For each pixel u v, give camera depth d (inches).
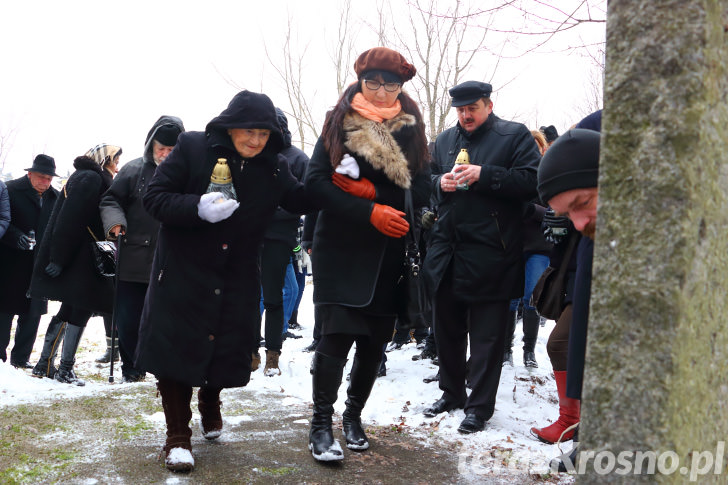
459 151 153.6
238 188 109.8
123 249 180.2
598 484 49.6
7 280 217.3
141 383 164.2
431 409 149.7
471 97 147.9
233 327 109.2
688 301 47.2
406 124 120.0
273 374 190.7
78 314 194.5
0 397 146.5
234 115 107.4
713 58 47.6
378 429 137.7
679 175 46.7
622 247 49.0
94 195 185.2
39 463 105.7
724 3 49.1
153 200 105.7
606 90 50.4
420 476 110.0
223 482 102.2
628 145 48.9
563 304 128.8
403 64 118.6
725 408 53.3
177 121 179.2
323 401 116.9
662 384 47.0
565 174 81.7
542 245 188.1
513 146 146.1
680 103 46.8
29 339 223.8
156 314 106.8
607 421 49.3
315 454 113.3
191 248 107.2
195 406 148.0
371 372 123.7
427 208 156.9
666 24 47.4
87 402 144.0
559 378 131.9
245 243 111.0
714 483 52.2
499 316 141.6
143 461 108.9
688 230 46.6
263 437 126.6
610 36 50.3
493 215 142.0
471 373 142.1
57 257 183.6
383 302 118.5
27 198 222.1
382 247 116.8
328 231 118.0
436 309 149.7
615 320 49.2
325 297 115.8
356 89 120.9
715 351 50.9
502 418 149.7
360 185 115.0
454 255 145.7
